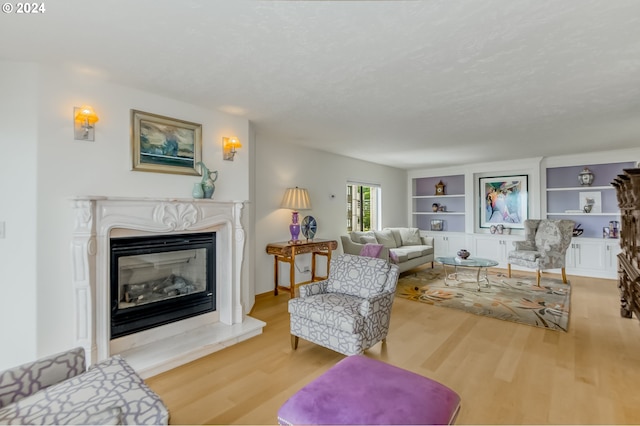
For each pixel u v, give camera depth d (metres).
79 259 2.17
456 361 2.50
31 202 2.15
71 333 2.28
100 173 2.44
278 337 2.99
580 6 1.57
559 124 3.70
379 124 3.72
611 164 5.52
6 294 2.14
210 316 3.08
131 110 2.59
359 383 1.45
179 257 2.91
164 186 2.80
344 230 5.88
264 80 2.47
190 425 1.77
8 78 2.14
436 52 2.04
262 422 1.79
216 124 3.21
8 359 2.14
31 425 1.11
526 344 2.81
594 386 2.14
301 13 1.62
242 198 3.45
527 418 1.82
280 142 4.65
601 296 4.32
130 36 1.84
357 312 2.41
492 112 3.27
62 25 1.72
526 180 6.28
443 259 5.11
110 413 1.04
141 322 2.58
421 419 1.22
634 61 2.17
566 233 5.06
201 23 1.71
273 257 4.57
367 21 1.70
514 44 1.94
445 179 7.46
